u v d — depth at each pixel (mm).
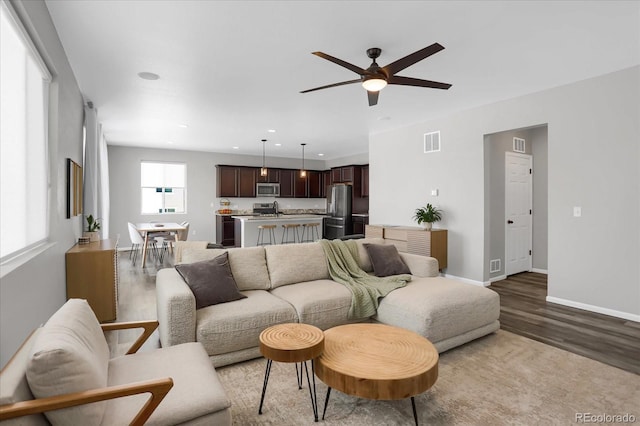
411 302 2770
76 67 3418
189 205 8938
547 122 4141
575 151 3906
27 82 2406
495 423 1895
